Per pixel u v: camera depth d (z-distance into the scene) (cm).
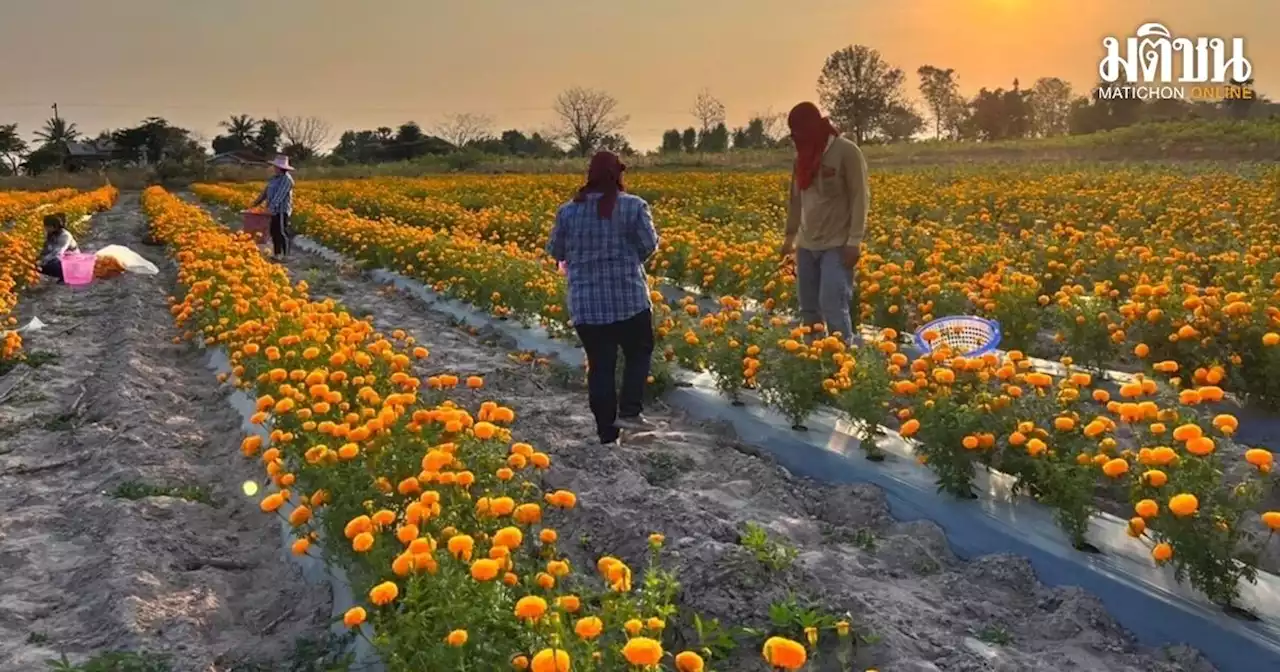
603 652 307
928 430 500
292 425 530
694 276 1183
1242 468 504
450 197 3086
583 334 613
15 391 826
